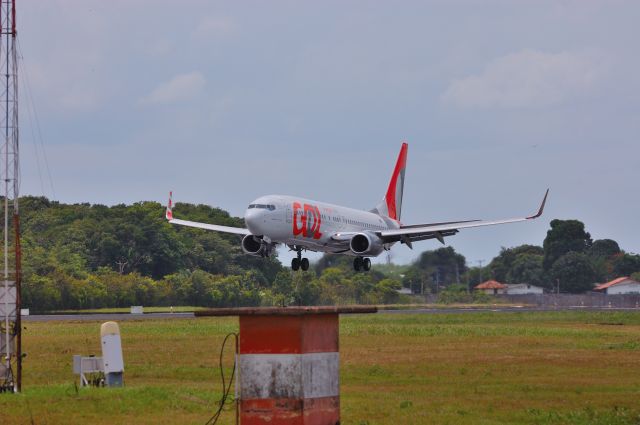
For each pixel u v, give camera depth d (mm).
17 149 104812
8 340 88438
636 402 81375
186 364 113188
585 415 74062
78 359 89188
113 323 89188
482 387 91125
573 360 115875
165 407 75625
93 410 74062
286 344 55969
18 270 91750
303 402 55656
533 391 88188
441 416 72688
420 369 106562
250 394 56625
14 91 107312
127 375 101375
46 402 77312
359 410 75188
